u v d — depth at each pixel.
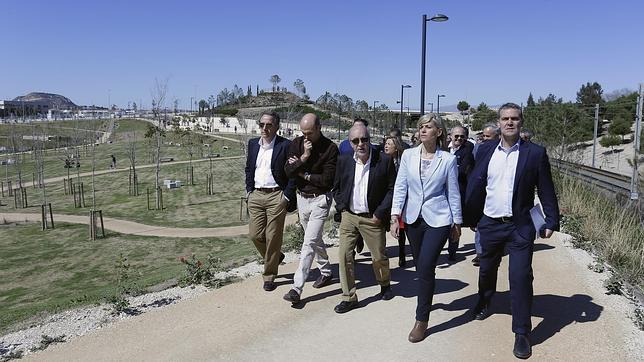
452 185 4.49
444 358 4.22
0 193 34.09
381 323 4.95
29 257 16.11
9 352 4.43
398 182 4.75
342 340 4.59
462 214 4.70
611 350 4.27
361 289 6.00
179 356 4.32
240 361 4.23
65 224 21.61
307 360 4.22
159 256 15.59
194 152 50.16
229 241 17.19
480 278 4.86
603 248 7.47
